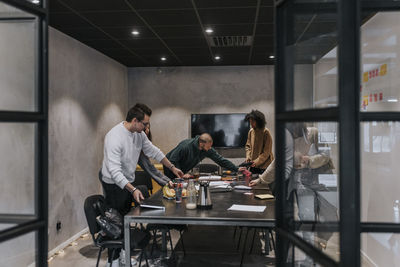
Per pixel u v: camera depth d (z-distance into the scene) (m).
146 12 3.84
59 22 4.11
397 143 2.70
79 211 4.88
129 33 4.66
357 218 1.21
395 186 2.72
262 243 4.32
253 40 5.09
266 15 3.99
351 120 1.19
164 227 3.24
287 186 1.66
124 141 3.20
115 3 3.57
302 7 1.48
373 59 3.16
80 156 4.93
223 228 5.01
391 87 2.79
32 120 1.44
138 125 3.19
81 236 4.83
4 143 1.53
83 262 3.80
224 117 6.95
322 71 1.53
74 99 4.75
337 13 1.21
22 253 1.73
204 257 3.82
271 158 4.83
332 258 1.26
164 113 7.12
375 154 3.11
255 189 3.62
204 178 4.18
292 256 1.61
